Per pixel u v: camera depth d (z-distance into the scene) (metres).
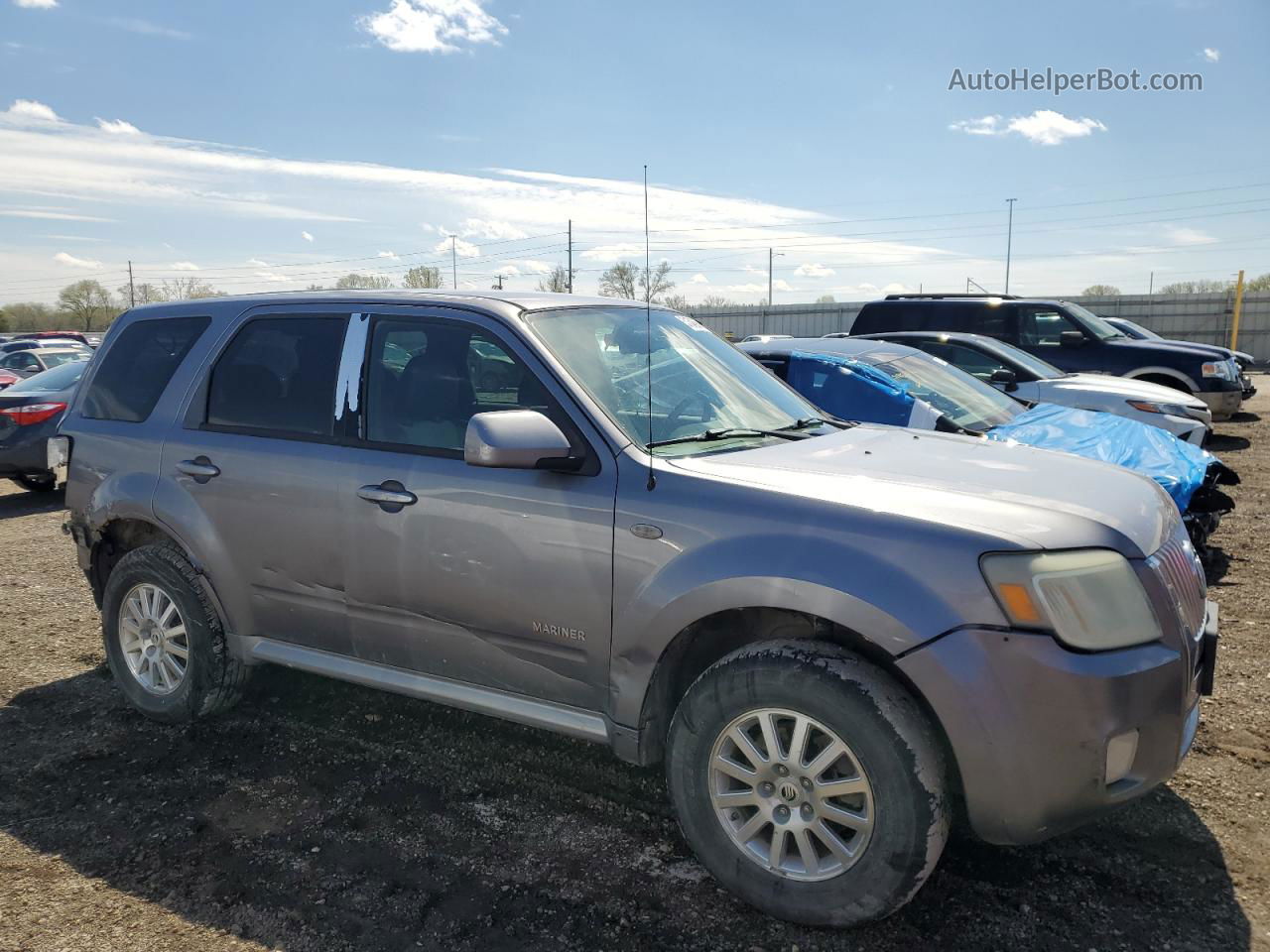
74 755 3.93
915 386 6.76
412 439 3.48
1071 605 2.46
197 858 3.15
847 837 2.74
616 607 2.97
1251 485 9.39
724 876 2.84
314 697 4.50
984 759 2.45
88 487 4.30
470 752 3.93
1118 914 2.76
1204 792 3.43
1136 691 2.48
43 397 10.05
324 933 2.75
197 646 4.01
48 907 2.89
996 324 12.38
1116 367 12.16
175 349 4.27
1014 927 2.71
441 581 3.32
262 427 3.86
